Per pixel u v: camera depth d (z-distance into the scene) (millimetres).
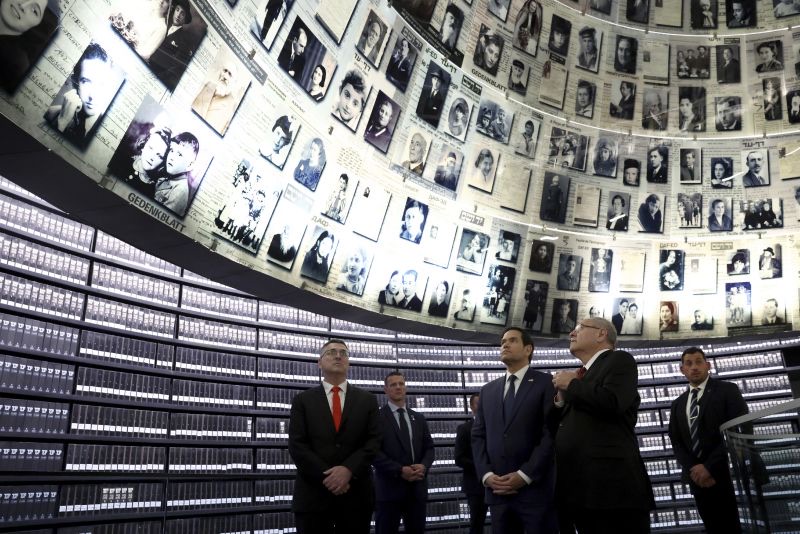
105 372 9023
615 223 12289
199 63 6672
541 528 4766
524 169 11617
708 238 12445
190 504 9289
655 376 13852
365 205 9516
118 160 5965
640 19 12312
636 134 12383
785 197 12289
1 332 8109
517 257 11609
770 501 3773
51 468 8172
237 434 10156
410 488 6785
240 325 10812
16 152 5312
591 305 12078
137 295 9742
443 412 12359
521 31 11297
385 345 12414
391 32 9398
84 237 9266
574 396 4289
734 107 12438
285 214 8281
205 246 7125
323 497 4941
